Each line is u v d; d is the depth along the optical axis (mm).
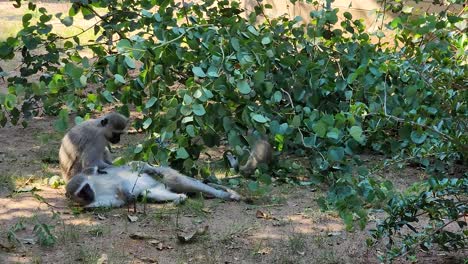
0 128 10188
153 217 7117
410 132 5574
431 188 5652
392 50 8422
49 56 8586
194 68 5992
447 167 8195
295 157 8789
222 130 6559
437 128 5473
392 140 6723
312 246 6531
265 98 6473
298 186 8164
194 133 6426
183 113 5781
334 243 6605
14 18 18984
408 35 8148
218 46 6406
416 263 6121
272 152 7820
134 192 7543
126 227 6828
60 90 6727
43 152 9148
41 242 6320
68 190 7328
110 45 8711
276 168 7910
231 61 6453
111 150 9195
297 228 6961
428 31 6348
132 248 6363
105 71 7695
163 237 6633
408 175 8570
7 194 7645
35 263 5953
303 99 7449
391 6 9117
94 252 6215
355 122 5566
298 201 7727
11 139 9703
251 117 5965
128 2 8547
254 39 6770
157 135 6621
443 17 9172
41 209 7250
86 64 6316
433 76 6129
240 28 6738
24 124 9023
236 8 9023
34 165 8672
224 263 6102
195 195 7785
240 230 6820
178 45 6543
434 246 6492
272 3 14680
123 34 8547
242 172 8250
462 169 8227
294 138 6090
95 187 7480
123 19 8492
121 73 6348
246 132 6340
